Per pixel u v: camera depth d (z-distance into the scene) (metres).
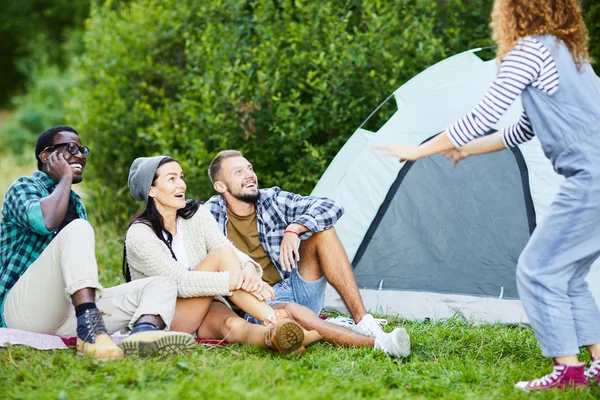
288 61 6.41
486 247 4.92
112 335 3.93
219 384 3.01
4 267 3.88
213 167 4.43
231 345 3.85
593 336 3.25
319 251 4.26
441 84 5.11
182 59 7.44
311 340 3.72
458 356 3.92
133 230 3.98
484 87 5.01
